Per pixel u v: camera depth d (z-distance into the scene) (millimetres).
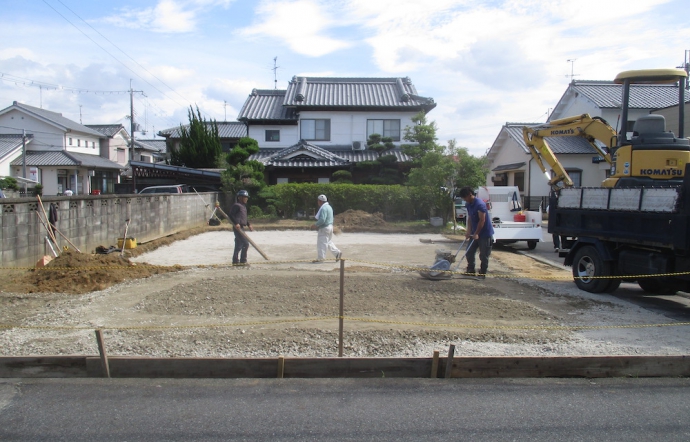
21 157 37875
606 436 3861
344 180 25906
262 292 8164
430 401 4418
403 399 4457
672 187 7418
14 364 4840
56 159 38094
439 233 19891
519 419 4113
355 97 30469
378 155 28016
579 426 4012
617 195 8391
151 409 4223
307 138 29719
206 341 5832
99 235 12500
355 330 6270
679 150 8758
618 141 9766
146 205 15453
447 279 9570
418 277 9859
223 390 4602
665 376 5023
